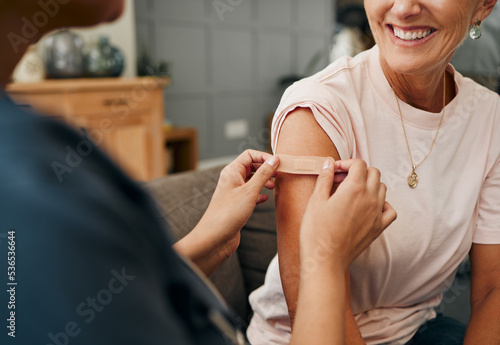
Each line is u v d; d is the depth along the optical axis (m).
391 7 0.73
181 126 4.79
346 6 5.75
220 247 0.74
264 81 5.53
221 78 5.07
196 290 0.31
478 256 0.93
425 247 0.86
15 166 0.24
